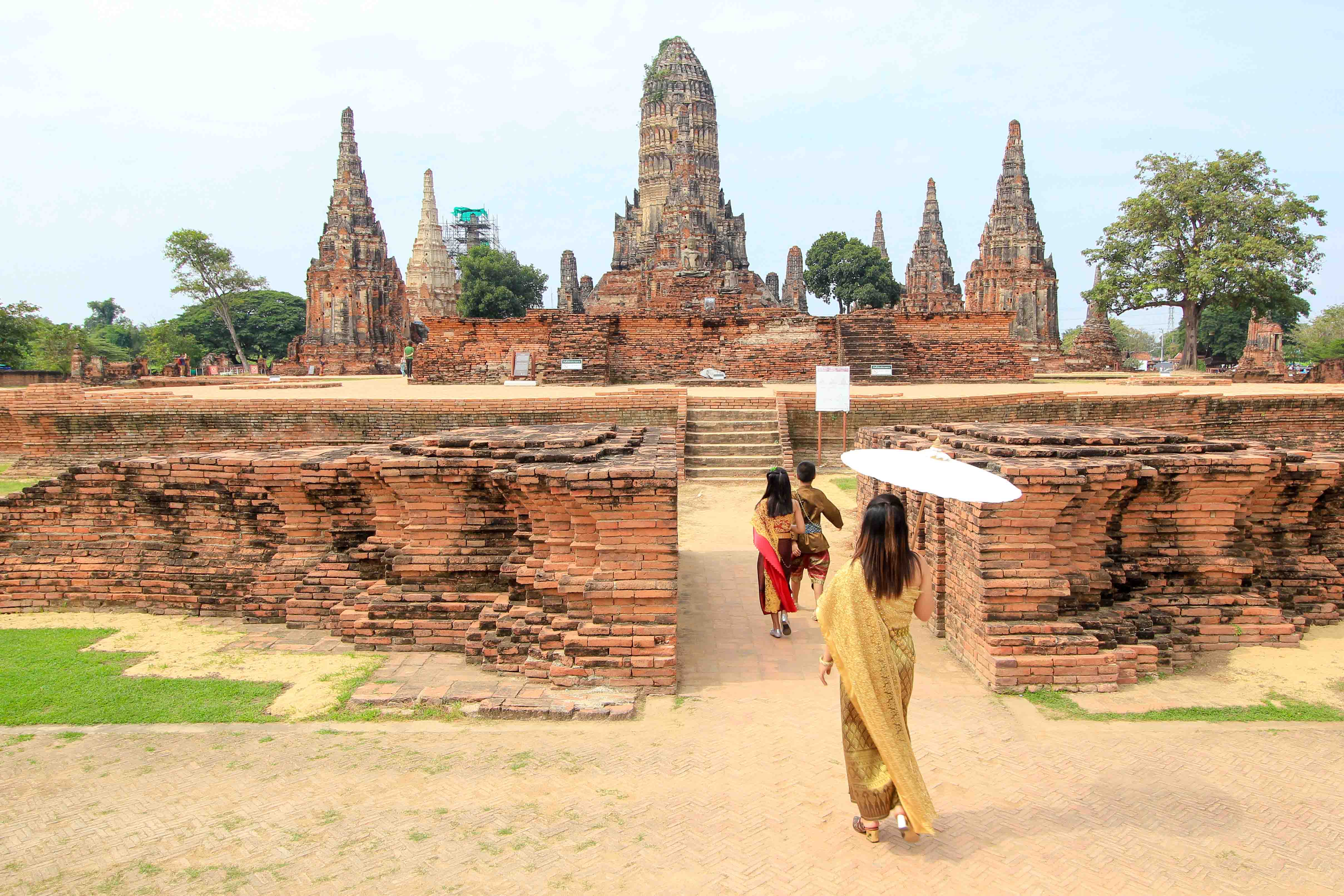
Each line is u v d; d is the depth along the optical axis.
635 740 6.66
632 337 32.50
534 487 7.97
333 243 55.06
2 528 10.83
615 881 4.71
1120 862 4.89
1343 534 9.82
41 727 6.98
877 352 31.72
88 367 45.22
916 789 4.97
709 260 54.94
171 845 5.11
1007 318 33.59
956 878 4.75
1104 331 58.31
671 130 78.94
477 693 7.61
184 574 10.35
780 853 5.00
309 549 10.16
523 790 5.78
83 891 4.66
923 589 5.27
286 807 5.56
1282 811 5.45
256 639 9.45
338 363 54.62
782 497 9.27
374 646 8.99
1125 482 8.15
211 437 21.19
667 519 7.71
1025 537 7.89
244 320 89.56
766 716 7.18
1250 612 8.70
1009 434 10.45
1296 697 7.58
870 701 5.00
